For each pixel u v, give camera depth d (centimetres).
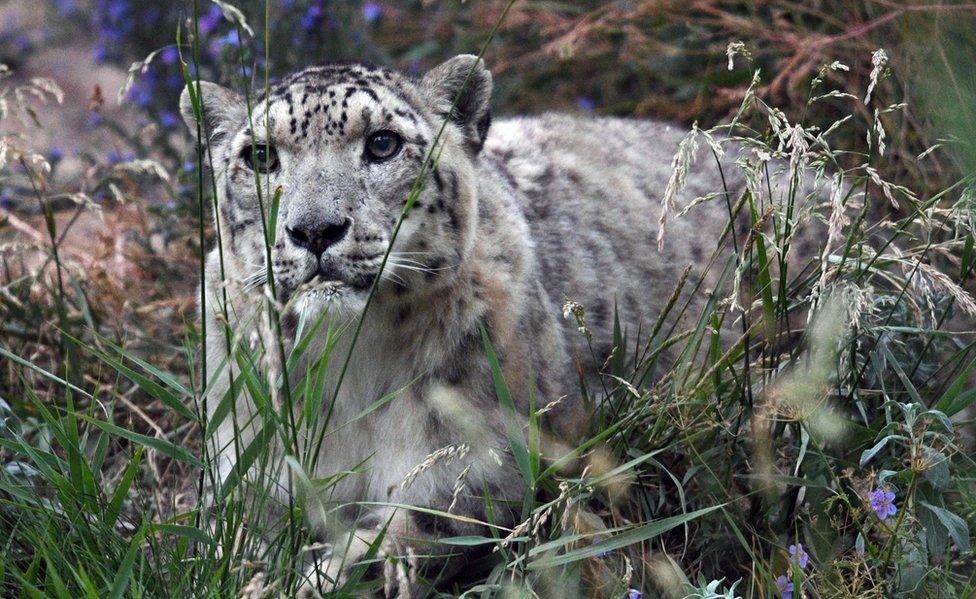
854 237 766
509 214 845
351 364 780
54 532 683
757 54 1245
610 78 1391
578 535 661
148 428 988
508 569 689
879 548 698
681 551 756
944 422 671
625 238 969
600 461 709
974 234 752
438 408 767
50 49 2083
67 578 656
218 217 724
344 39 1361
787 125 720
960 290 721
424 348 773
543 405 810
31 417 917
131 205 1308
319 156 735
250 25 1303
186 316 1105
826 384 744
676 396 740
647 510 755
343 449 799
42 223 1283
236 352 682
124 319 1098
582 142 1023
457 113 815
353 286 726
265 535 704
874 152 1126
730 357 757
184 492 882
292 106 744
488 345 697
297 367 771
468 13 1505
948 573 666
